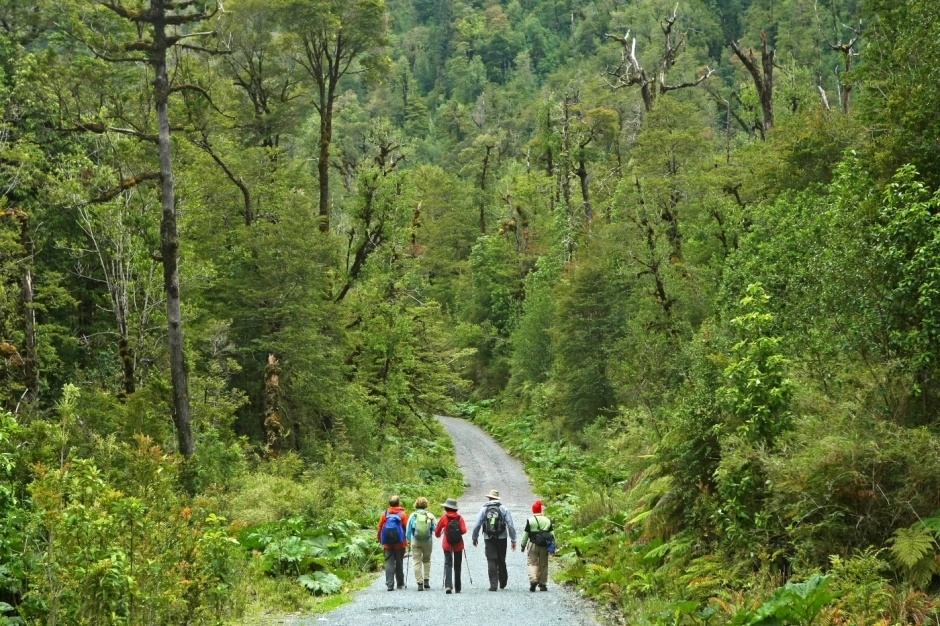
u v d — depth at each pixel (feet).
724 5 502.79
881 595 29.17
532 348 192.24
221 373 102.89
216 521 41.39
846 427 38.55
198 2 73.82
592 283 146.00
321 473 96.68
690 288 124.26
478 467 145.89
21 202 92.17
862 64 87.04
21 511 31.17
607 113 217.97
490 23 639.35
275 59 150.10
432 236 279.49
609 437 123.95
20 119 104.32
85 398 73.05
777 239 72.54
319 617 41.14
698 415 44.98
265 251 108.68
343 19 138.72
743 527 39.11
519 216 238.89
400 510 50.75
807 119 107.55
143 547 31.48
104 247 88.84
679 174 160.35
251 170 126.62
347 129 319.68
